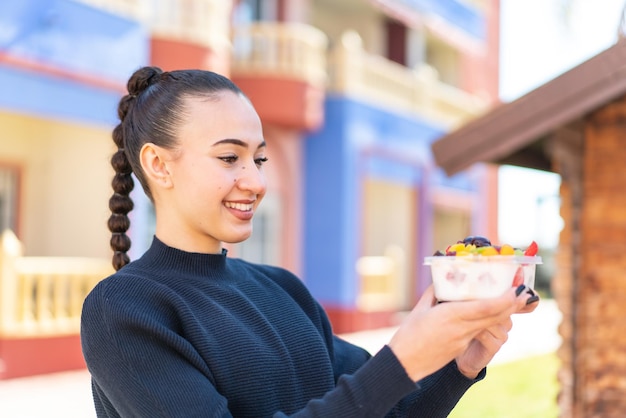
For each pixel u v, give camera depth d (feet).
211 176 5.73
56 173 35.58
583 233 16.06
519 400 27.25
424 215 54.03
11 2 27.86
